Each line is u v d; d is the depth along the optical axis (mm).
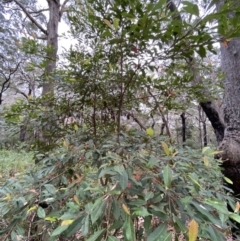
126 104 1241
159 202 559
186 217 573
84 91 1146
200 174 697
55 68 1173
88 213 521
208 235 488
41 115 1191
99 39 1020
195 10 579
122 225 517
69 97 1204
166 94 1196
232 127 1457
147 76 1085
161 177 613
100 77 1081
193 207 552
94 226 551
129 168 630
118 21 676
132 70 993
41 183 777
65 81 1104
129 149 785
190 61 1072
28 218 808
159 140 887
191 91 1185
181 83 1145
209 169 768
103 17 832
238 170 1294
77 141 1017
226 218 532
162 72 1269
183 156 732
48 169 835
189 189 613
